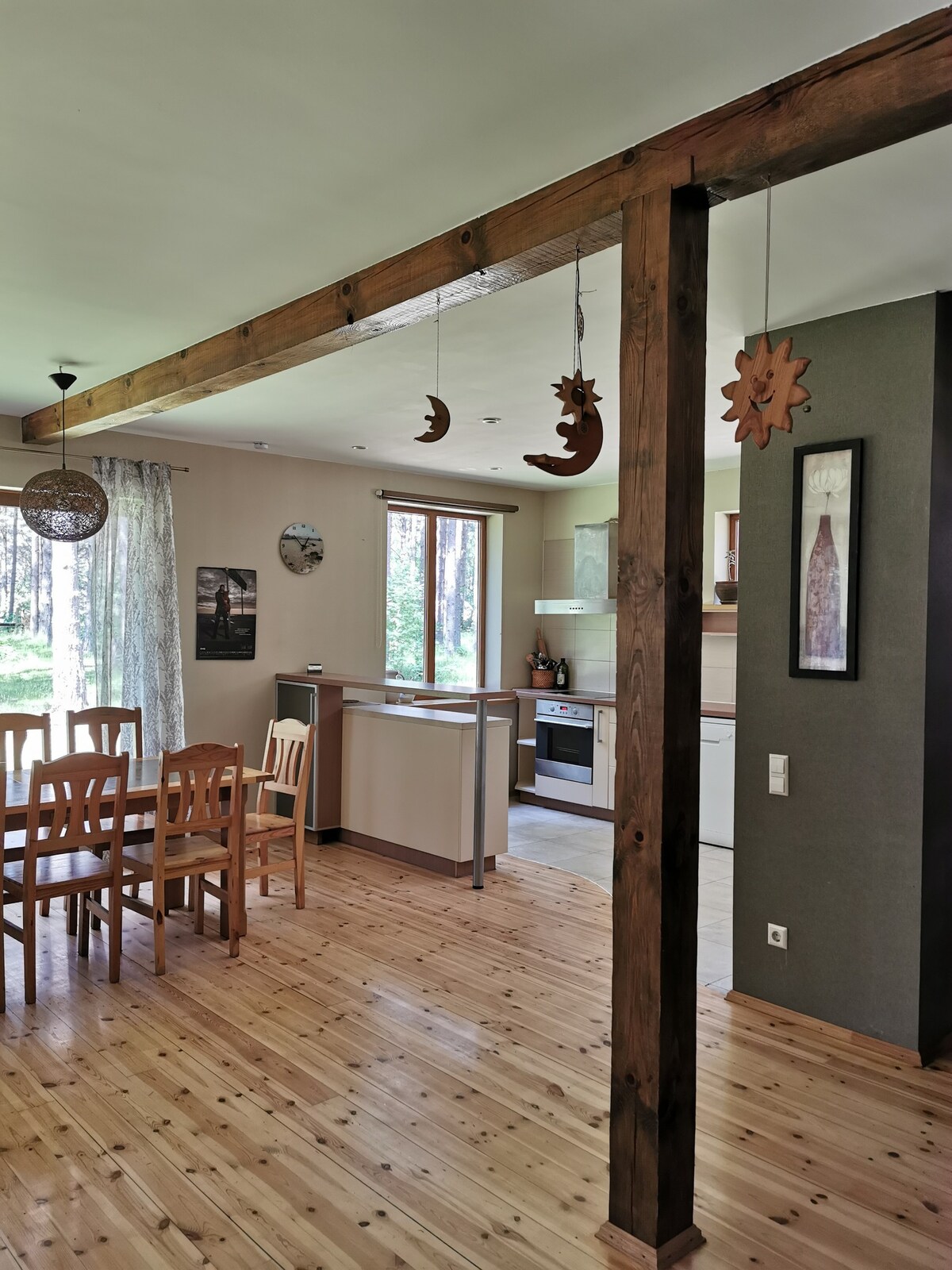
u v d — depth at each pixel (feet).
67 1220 7.32
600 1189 7.88
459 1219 7.42
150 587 18.94
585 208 7.48
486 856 17.89
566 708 24.02
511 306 11.07
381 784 18.83
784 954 11.65
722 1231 7.36
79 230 8.93
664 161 6.88
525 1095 9.46
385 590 23.48
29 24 5.74
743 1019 11.62
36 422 17.24
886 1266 6.98
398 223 8.69
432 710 19.27
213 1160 8.19
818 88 6.00
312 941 13.97
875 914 10.81
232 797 13.28
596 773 23.27
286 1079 9.70
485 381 14.70
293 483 21.70
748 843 12.00
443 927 14.66
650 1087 6.92
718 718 20.66
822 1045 10.89
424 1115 9.01
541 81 6.30
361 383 14.89
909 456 10.55
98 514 14.67
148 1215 7.40
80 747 18.24
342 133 7.04
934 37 5.47
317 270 9.93
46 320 11.71
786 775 11.60
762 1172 8.21
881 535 10.76
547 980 12.53
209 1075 9.76
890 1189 7.98
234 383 12.60
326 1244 7.09
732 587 20.83
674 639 6.88
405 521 24.54
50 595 18.22
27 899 11.50
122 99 6.61
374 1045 10.53
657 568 6.84
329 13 5.58
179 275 10.11
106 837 12.15
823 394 11.34
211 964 12.97
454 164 7.50
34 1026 10.89
